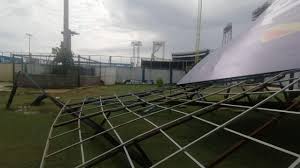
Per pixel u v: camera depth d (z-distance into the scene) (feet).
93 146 20.61
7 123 28.78
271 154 18.58
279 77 16.97
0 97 53.83
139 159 15.33
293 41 17.22
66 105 27.94
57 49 103.86
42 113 35.24
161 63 140.26
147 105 24.61
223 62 23.18
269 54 17.80
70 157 18.15
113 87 93.40
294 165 7.03
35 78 85.25
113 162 16.94
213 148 19.99
